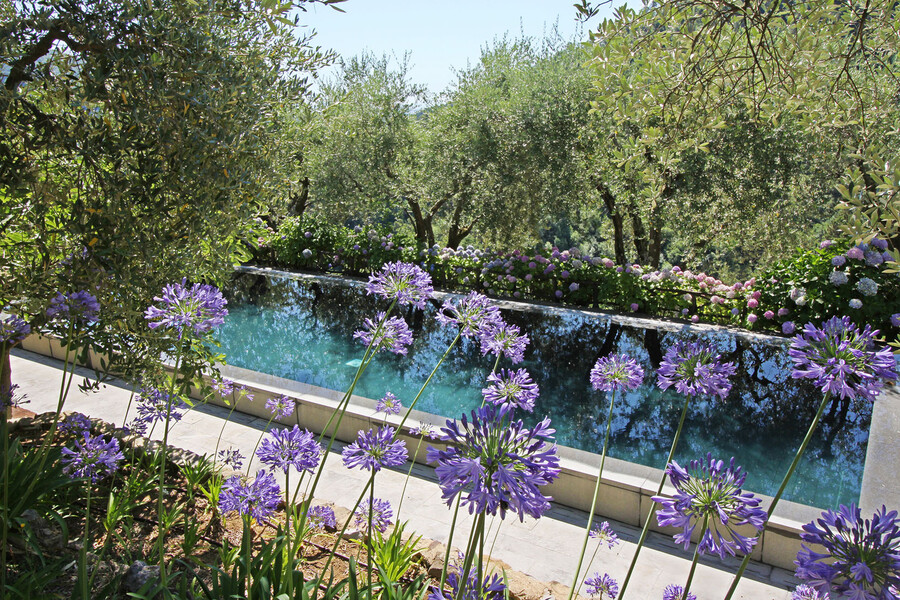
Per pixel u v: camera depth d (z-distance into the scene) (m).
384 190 16.14
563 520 4.58
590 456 4.93
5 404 3.37
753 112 3.47
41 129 3.24
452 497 1.15
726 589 3.79
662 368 1.58
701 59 3.20
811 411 7.54
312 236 15.15
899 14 2.92
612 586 2.71
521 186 14.05
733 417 7.39
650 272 12.33
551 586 3.17
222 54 3.36
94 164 3.05
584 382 8.54
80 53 3.10
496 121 14.36
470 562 1.31
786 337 9.64
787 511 4.21
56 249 3.23
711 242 15.21
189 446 5.31
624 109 3.40
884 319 8.87
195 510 3.58
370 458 1.75
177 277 3.25
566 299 12.51
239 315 11.95
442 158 15.45
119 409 6.07
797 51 2.99
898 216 2.13
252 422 6.00
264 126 3.61
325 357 9.61
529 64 15.75
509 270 12.89
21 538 2.66
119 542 3.03
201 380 3.84
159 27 3.06
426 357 9.61
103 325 3.31
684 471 1.31
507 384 1.79
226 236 3.54
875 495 4.62
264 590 2.05
